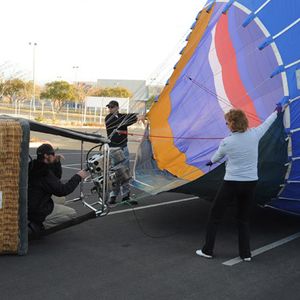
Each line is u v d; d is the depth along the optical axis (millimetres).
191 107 9117
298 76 6125
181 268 5129
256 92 7266
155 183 7641
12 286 4500
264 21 6961
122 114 8758
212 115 8602
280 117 5770
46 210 5754
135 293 4402
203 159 7977
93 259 5363
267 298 4352
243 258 5418
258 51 7191
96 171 6402
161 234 6531
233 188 5270
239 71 7867
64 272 4918
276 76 6461
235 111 5277
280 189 6285
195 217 7559
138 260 5375
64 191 5773
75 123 42562
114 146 8453
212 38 8695
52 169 6383
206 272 5016
